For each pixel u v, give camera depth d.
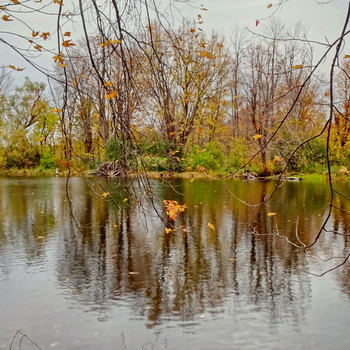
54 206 12.96
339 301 5.24
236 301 5.23
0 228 9.55
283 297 5.38
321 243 8.23
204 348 4.04
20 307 5.00
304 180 24.05
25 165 30.80
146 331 4.40
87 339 4.23
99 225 9.92
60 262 6.85
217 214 11.64
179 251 7.61
